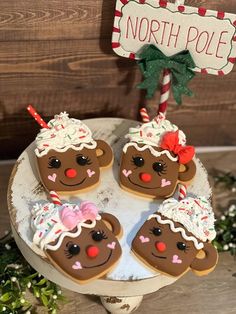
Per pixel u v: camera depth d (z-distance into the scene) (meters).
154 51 0.45
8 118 0.54
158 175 0.43
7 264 0.48
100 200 0.43
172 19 0.43
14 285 0.47
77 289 0.40
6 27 0.46
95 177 0.43
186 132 0.60
